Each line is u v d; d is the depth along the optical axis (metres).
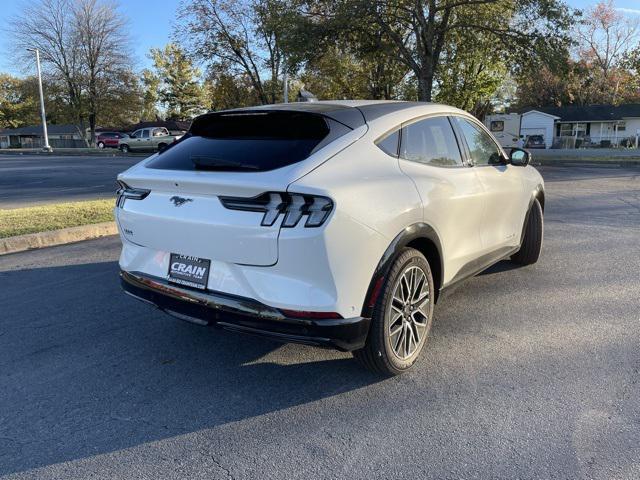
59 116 53.50
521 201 5.01
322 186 2.70
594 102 61.22
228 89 38.59
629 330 4.03
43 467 2.48
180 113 70.12
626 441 2.62
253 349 3.80
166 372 3.44
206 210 2.94
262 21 31.86
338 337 2.82
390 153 3.32
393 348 3.19
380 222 2.92
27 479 2.39
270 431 2.77
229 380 3.33
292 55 25.28
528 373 3.36
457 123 4.18
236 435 2.73
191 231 2.99
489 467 2.45
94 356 3.68
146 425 2.83
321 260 2.69
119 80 51.81
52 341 3.93
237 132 3.47
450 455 2.54
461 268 3.98
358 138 3.17
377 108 3.56
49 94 51.12
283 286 2.76
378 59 30.27
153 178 3.15
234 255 2.86
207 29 35.19
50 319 4.37
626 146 45.59
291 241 2.67
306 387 3.23
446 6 25.41
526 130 53.81
